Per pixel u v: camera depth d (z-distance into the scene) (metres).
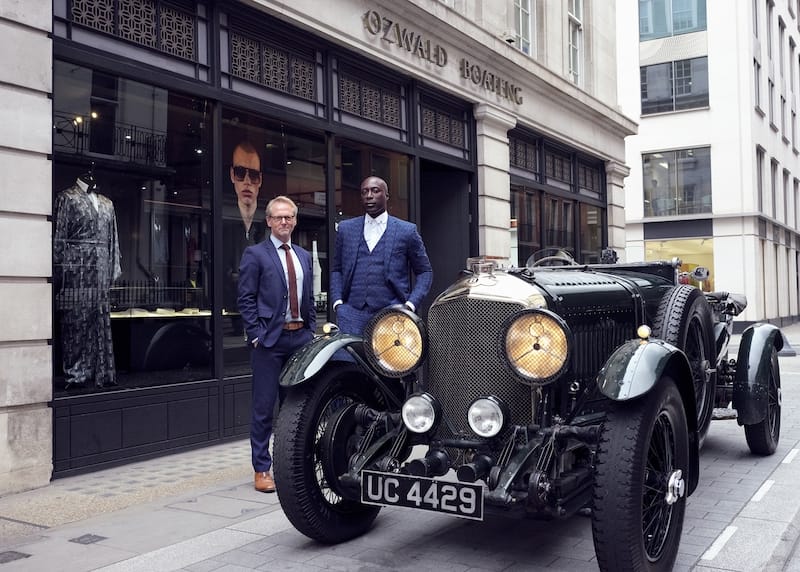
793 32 34.66
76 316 5.69
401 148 9.40
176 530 4.18
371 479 3.43
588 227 15.09
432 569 3.53
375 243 5.00
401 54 9.14
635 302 4.58
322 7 7.86
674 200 26.98
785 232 31.05
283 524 4.28
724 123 26.06
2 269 4.97
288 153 7.71
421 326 3.73
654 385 3.14
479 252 10.93
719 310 6.43
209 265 6.78
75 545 3.94
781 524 4.22
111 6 5.98
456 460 3.61
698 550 3.79
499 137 11.32
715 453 6.20
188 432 6.38
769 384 5.95
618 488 3.04
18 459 5.04
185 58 6.61
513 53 11.48
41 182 5.23
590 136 14.74
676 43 26.88
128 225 6.12
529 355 3.34
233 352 6.95
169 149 6.48
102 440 5.70
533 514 3.28
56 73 5.59
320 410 3.89
